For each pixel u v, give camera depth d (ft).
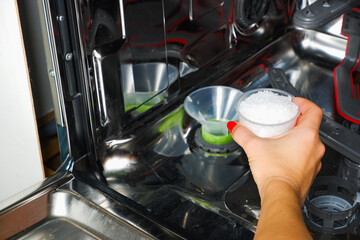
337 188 2.63
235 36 3.34
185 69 3.04
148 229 2.03
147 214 2.12
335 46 3.70
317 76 3.66
